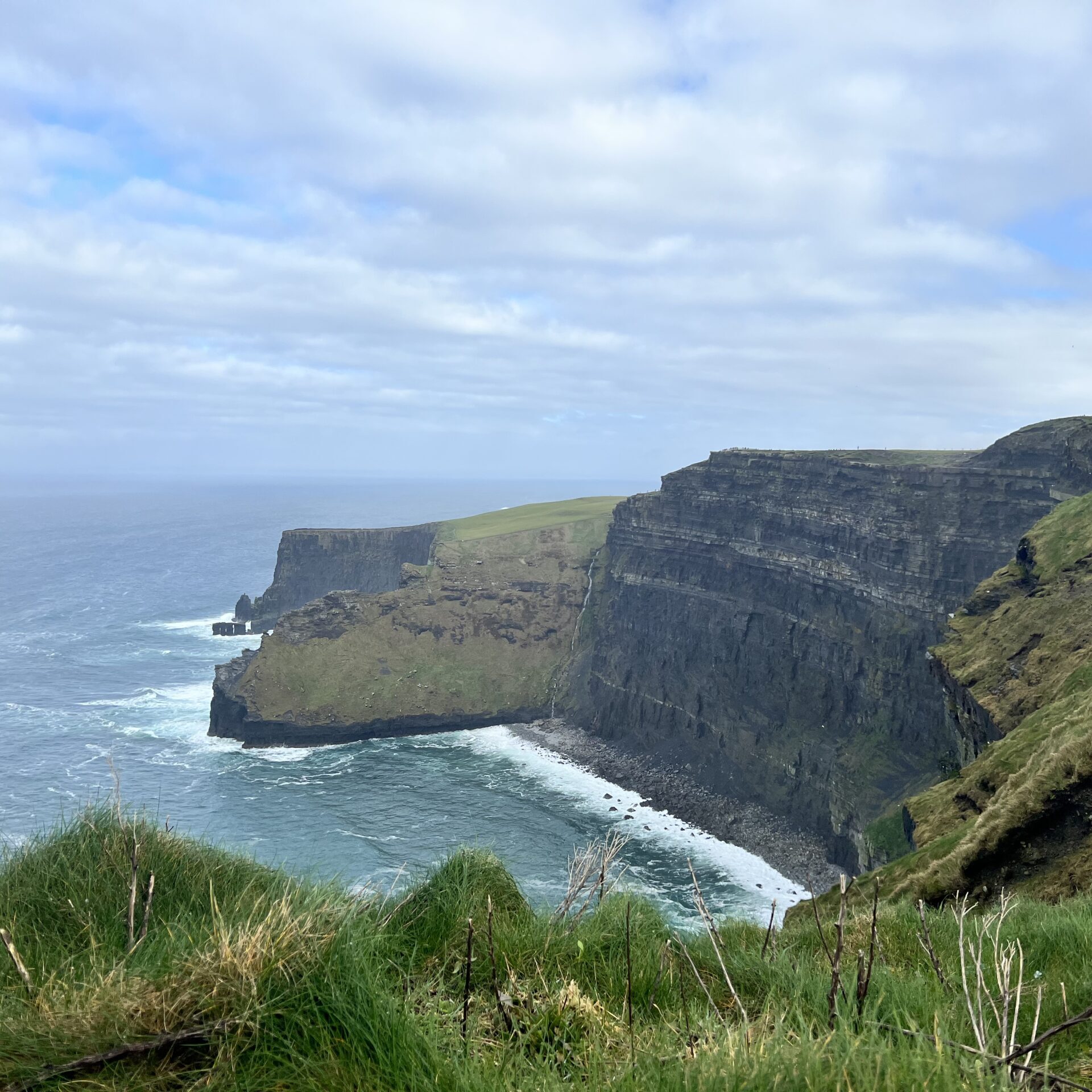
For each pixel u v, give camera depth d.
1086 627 49.69
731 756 121.38
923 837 39.94
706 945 8.18
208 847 7.30
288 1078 3.82
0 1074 3.60
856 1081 3.61
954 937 9.39
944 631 68.00
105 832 6.81
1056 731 31.92
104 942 5.37
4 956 4.94
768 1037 4.27
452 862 7.86
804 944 9.91
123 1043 3.83
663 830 101.12
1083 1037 5.18
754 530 134.75
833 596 119.56
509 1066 4.25
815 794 106.50
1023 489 99.44
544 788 115.12
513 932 6.78
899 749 102.69
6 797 94.94
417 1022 4.41
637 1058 4.26
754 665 128.12
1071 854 22.92
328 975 4.34
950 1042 4.00
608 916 7.42
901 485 111.38
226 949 4.37
